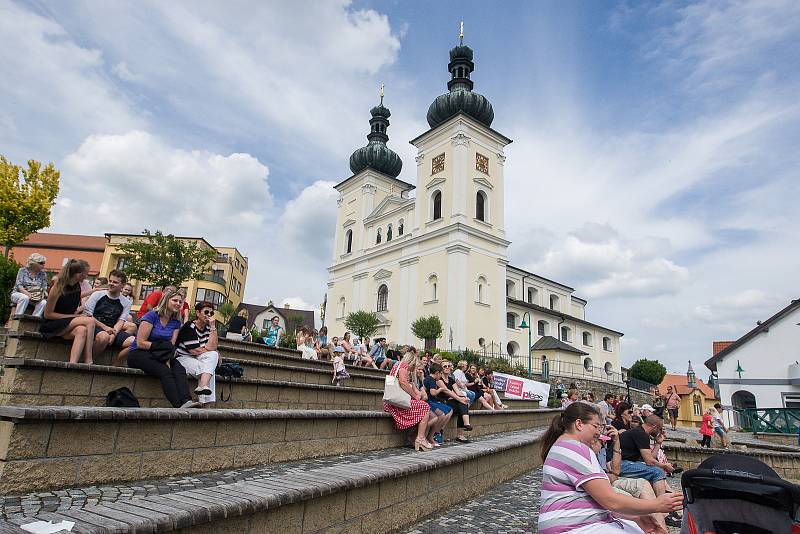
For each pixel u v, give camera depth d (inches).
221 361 283.1
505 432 574.2
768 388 1306.6
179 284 1228.5
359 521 177.8
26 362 191.2
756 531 121.6
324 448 267.4
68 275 234.8
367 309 2069.4
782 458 496.7
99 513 108.4
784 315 1320.1
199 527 115.6
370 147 2349.9
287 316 3255.4
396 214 2058.3
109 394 207.9
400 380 326.6
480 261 1785.2
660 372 2711.6
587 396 794.2
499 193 1940.2
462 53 2116.1
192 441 198.4
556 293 2554.1
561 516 124.6
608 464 295.0
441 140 1936.5
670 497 121.3
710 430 713.6
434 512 235.3
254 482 154.9
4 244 1141.7
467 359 1393.9
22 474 148.3
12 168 1139.3
